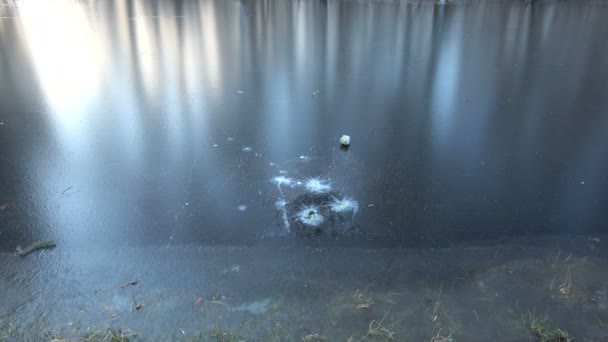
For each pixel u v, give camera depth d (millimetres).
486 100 5727
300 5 14648
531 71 6980
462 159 4219
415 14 12773
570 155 4289
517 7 14156
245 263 2895
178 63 7434
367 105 5555
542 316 2475
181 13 12812
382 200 3588
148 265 2869
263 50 8391
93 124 4926
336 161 4164
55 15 12258
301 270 2842
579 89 6121
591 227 3275
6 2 14641
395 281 2754
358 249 3041
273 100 5703
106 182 3783
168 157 4211
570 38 9398
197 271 2820
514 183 3820
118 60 7539
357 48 8570
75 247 3023
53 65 7184
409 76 6746
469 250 3039
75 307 2539
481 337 2344
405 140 4594
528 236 3186
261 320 2445
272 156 4246
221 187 3730
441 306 2551
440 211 3455
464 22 11445
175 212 3402
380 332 2361
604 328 2396
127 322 2434
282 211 3430
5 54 7844
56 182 3775
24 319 2451
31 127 4809
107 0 15781
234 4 14844
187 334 2352
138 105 5500
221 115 5207
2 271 2793
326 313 2492
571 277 2781
